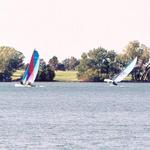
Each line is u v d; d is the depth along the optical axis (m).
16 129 156.38
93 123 171.50
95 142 135.75
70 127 161.38
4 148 128.38
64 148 128.50
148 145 131.88
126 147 129.75
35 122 173.75
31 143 134.25
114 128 159.25
